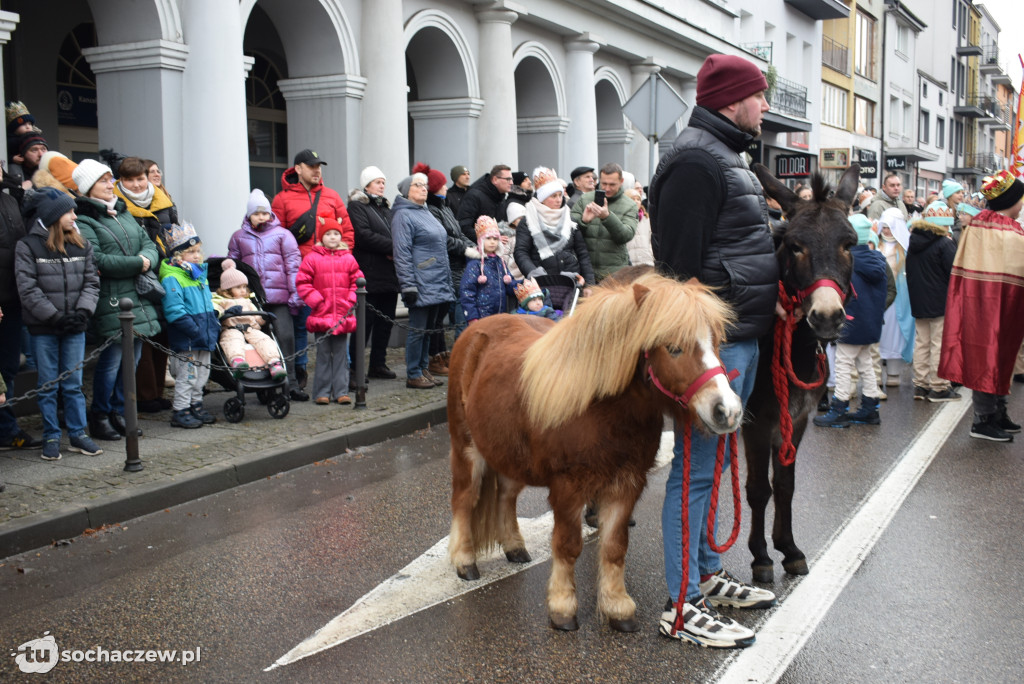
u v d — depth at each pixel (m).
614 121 20.66
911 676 3.64
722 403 3.28
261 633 4.05
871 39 42.00
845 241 4.10
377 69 12.89
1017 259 7.48
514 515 4.90
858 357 8.27
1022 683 3.59
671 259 3.96
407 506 5.88
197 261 7.34
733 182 3.95
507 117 15.61
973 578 4.70
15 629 4.11
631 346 3.49
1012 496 6.16
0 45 8.35
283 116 14.89
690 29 21.23
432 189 9.92
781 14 30.20
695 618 3.94
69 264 6.33
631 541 5.27
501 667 3.72
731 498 6.06
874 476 6.63
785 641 3.96
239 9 10.71
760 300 3.98
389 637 4.00
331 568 4.82
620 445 3.71
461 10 14.95
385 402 8.54
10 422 6.71
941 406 9.23
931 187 55.75
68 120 12.25
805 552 5.07
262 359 7.69
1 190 6.57
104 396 6.95
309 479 6.51
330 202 9.10
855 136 40.16
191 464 6.35
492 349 4.46
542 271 8.05
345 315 8.19
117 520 5.56
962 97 61.94
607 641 3.96
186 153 10.52
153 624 4.15
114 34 10.32
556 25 16.95
